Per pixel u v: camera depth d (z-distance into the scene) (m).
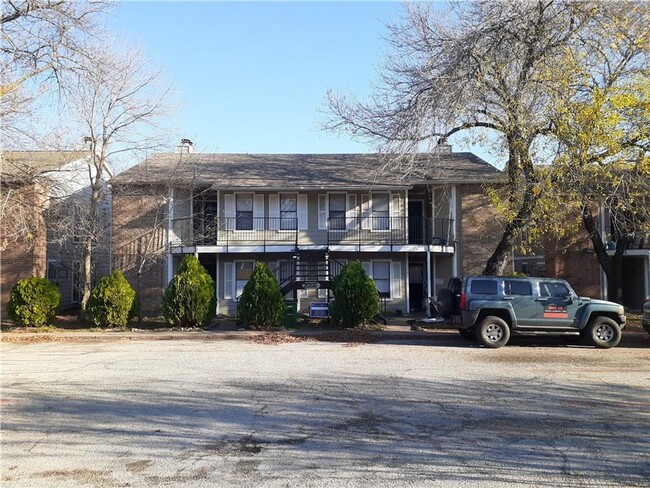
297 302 22.08
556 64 15.30
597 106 14.35
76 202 22.67
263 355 13.02
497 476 5.18
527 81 15.61
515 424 6.98
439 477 5.14
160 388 9.17
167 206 23.52
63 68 17.52
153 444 6.16
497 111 16.81
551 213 15.80
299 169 25.64
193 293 18.84
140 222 23.75
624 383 9.52
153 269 23.66
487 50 15.91
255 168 25.56
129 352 13.74
